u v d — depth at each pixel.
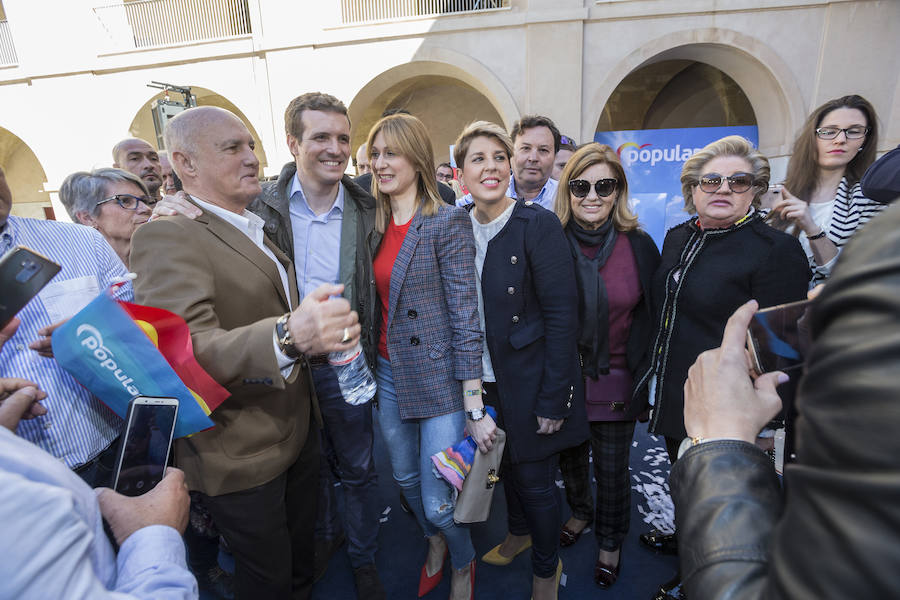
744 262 1.30
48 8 9.09
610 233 1.60
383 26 8.12
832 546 0.23
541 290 1.39
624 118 12.25
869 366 0.24
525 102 7.86
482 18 7.77
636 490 2.38
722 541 0.40
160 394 0.84
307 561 1.59
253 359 0.89
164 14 10.72
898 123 7.31
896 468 0.21
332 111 1.54
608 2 7.41
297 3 8.20
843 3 7.11
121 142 2.60
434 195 1.46
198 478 1.17
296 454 1.30
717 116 11.23
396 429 1.67
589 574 1.85
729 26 7.39
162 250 1.03
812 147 1.97
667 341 1.45
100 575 0.54
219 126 1.15
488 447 1.42
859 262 0.27
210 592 1.81
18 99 9.59
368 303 1.65
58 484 0.48
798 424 0.30
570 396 1.41
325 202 1.69
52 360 1.13
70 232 1.24
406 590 1.84
